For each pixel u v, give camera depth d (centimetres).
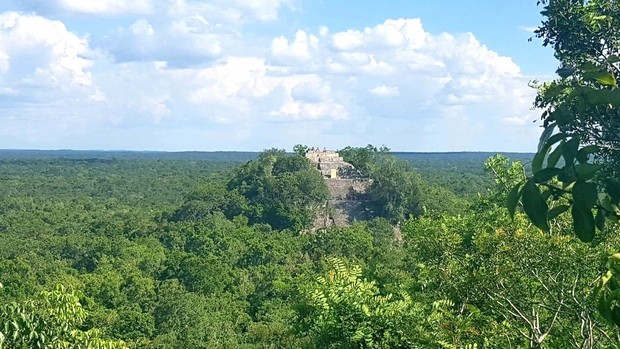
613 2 380
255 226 6894
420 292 1290
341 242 5475
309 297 968
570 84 247
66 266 5319
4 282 4241
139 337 3444
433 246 1092
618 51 363
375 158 8094
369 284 948
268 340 3297
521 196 222
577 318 1012
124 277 4453
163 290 3956
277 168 8006
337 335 912
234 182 7969
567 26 374
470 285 1007
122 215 7994
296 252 5562
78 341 774
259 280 4484
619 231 768
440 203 7125
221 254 5491
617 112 242
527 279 1020
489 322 1014
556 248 908
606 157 271
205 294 4372
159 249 5816
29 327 677
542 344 1002
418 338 884
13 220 7719
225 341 3400
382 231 6309
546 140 228
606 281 246
